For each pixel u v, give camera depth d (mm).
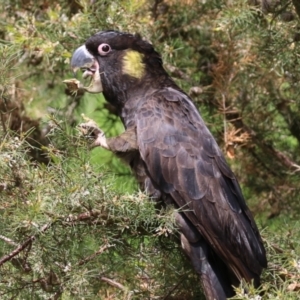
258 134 14344
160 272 9867
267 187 14453
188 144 9875
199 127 10055
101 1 12930
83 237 8875
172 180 9758
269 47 12688
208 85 13984
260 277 9422
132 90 10758
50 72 14398
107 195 8672
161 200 9898
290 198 14297
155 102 10203
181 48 13391
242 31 12977
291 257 9328
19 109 13656
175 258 9906
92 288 9500
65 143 8891
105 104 14531
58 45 12969
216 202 9617
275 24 12453
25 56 14125
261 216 14219
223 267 9664
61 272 8805
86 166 8648
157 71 10867
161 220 8961
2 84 9953
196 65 14203
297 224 10781
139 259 9336
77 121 14555
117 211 8719
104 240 8930
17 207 8344
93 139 9430
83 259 8859
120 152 9922
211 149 9922
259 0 12156
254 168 14531
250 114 14203
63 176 8570
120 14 12875
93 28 12906
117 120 14703
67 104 14352
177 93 10422
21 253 8711
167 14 14039
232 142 13109
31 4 14219
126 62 10820
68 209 8531
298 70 13086
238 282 9531
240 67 13664
